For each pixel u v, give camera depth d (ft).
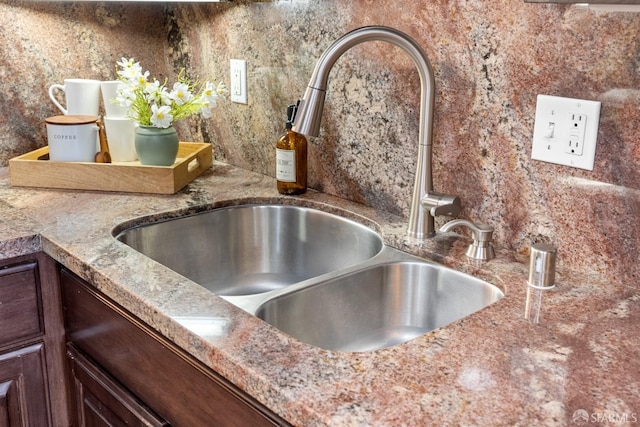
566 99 3.67
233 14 5.93
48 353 4.76
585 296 3.53
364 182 5.10
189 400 3.43
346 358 2.91
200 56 6.48
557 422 2.46
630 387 2.68
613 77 3.46
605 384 2.70
